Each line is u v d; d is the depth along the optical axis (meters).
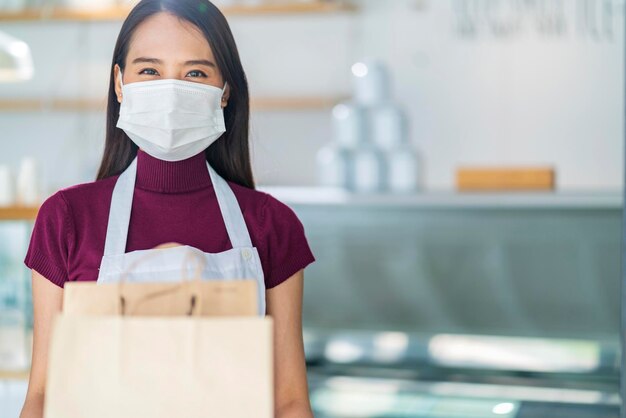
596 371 4.64
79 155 6.79
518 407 4.04
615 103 6.25
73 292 1.50
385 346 4.96
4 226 3.54
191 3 1.74
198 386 1.40
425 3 6.50
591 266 4.80
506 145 6.40
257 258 1.76
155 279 1.66
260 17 6.63
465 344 4.90
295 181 6.64
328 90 6.66
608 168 6.27
